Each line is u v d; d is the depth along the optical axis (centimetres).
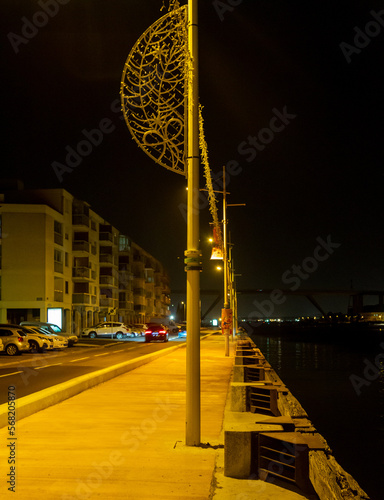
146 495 543
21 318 5375
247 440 598
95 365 2247
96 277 7269
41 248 5438
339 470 642
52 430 864
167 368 2003
